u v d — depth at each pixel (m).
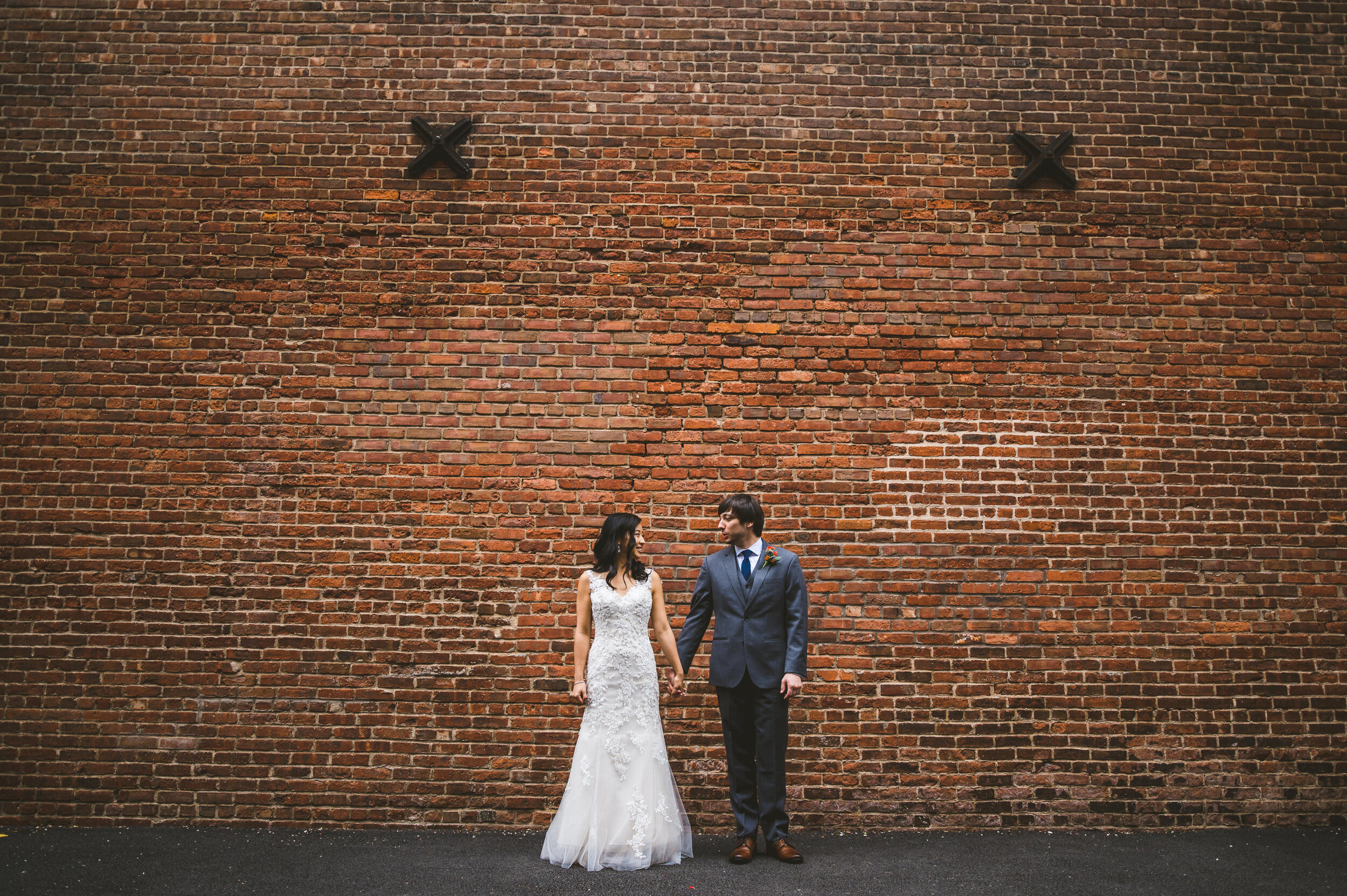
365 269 5.17
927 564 4.98
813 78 5.38
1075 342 5.20
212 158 5.23
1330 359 5.21
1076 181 5.32
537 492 5.00
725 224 5.25
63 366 5.04
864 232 5.27
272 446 5.02
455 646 4.86
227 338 5.10
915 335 5.19
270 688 4.79
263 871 3.97
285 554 4.92
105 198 5.18
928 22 5.46
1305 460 5.12
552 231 5.22
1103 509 5.05
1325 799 4.81
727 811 4.70
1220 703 4.88
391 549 4.94
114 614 4.83
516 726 4.79
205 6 5.36
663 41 5.39
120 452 4.98
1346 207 5.36
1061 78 5.42
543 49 5.36
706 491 5.02
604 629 4.18
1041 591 4.97
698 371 5.13
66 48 5.30
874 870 4.03
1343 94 5.47
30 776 4.68
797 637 4.15
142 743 4.72
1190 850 4.38
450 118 5.30
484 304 5.16
